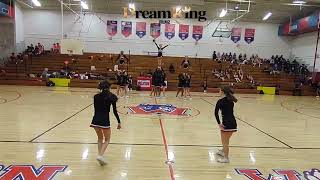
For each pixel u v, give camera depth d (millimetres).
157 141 6484
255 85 19969
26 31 23359
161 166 4973
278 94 19453
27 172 4469
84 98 13211
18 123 7707
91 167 4781
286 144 6738
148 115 9586
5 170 4512
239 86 19750
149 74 19219
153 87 15398
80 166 4801
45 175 4383
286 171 5012
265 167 5156
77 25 23562
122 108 10766
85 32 23672
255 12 22234
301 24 20953
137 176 4500
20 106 10391
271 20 23984
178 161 5250
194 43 24031
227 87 5109
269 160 5539
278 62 23516
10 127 7238
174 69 20828
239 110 11656
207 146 6250
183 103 12836
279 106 13484
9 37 21234
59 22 23469
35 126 7430
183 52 24078
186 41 23984
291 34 23828
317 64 20922
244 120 9508
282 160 5578
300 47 23609
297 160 5625
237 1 19234
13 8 20938
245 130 7992
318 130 8469
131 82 17750
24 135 6539
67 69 19938
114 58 22172
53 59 21516
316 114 11500
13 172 4445
